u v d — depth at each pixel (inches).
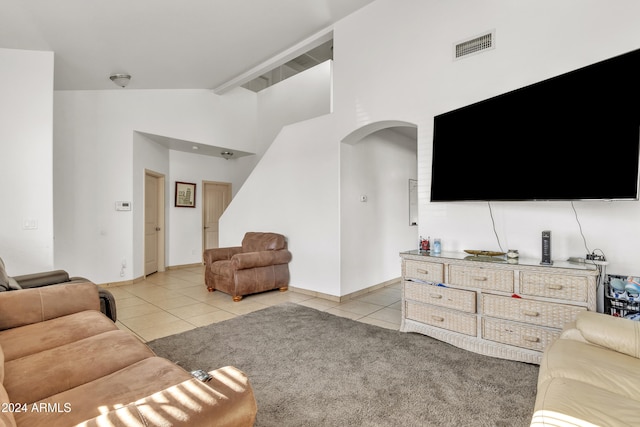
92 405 42.2
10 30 113.4
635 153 71.4
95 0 105.6
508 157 95.7
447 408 68.9
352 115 149.8
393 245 197.8
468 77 113.2
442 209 120.0
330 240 160.2
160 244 238.8
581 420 39.3
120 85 175.2
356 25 148.2
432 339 106.6
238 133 255.6
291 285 179.3
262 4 128.2
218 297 164.6
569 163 82.5
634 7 84.7
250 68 196.4
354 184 166.6
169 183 248.4
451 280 102.7
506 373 83.4
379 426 63.4
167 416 32.8
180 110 218.7
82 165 179.8
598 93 77.7
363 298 163.2
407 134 204.2
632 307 75.3
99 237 184.9
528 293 87.9
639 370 51.2
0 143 120.3
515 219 104.5
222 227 222.1
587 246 91.8
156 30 132.5
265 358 93.3
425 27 124.6
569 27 94.1
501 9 106.3
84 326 72.1
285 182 183.3
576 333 65.5
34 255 124.3
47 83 129.8
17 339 65.4
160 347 100.7
